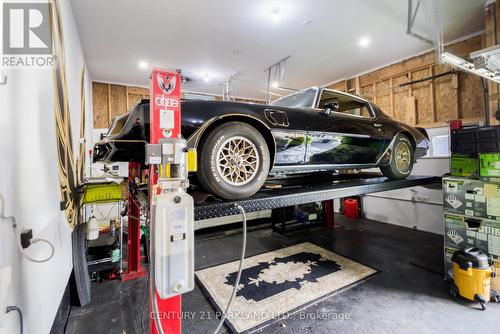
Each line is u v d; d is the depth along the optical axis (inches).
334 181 124.6
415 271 112.4
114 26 138.0
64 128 88.0
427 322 77.1
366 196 215.9
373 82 219.0
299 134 89.0
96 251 112.1
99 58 179.2
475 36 159.6
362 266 117.6
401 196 188.9
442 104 178.9
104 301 93.0
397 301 88.8
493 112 132.6
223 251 142.7
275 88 267.9
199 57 184.7
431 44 160.2
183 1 118.5
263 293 94.4
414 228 181.3
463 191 98.1
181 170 40.8
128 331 76.3
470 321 77.4
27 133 50.0
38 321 49.2
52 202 64.8
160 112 45.5
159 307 45.1
